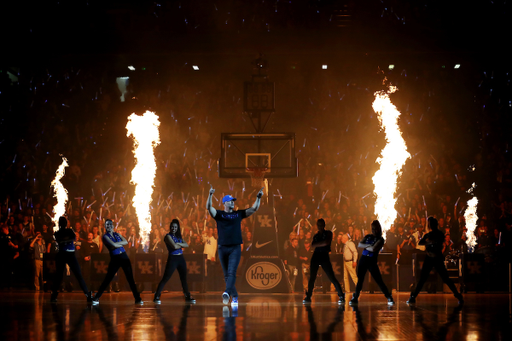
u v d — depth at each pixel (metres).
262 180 14.41
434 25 20.77
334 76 23.84
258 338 5.18
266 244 13.78
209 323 6.48
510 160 21.55
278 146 22.77
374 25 20.94
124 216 18.73
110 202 20.95
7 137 23.30
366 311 8.26
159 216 18.53
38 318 7.09
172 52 21.38
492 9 20.42
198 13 21.66
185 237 16.64
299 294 13.34
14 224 18.45
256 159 14.77
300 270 15.11
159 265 14.21
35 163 22.70
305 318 7.10
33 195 21.56
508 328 6.09
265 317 7.22
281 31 21.05
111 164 22.14
